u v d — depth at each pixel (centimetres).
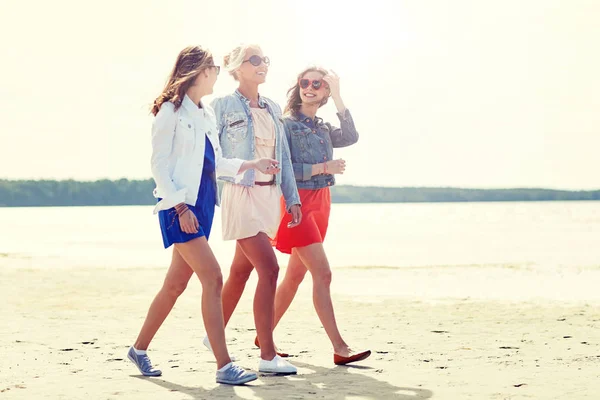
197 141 516
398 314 955
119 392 475
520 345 686
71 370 558
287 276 624
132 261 2078
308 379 522
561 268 1781
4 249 2662
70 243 3131
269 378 527
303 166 600
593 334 760
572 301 1109
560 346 679
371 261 2069
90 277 1566
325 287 591
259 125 573
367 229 5044
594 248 2666
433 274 1653
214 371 555
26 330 796
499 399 455
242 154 566
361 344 697
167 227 509
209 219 528
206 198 523
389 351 653
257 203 559
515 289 1309
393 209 15825
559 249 2602
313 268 591
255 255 552
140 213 11331
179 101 515
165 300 533
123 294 1234
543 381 513
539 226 5441
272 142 579
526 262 1988
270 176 568
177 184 512
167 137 507
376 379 521
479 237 3694
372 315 944
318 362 598
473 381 514
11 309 1013
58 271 1712
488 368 566
